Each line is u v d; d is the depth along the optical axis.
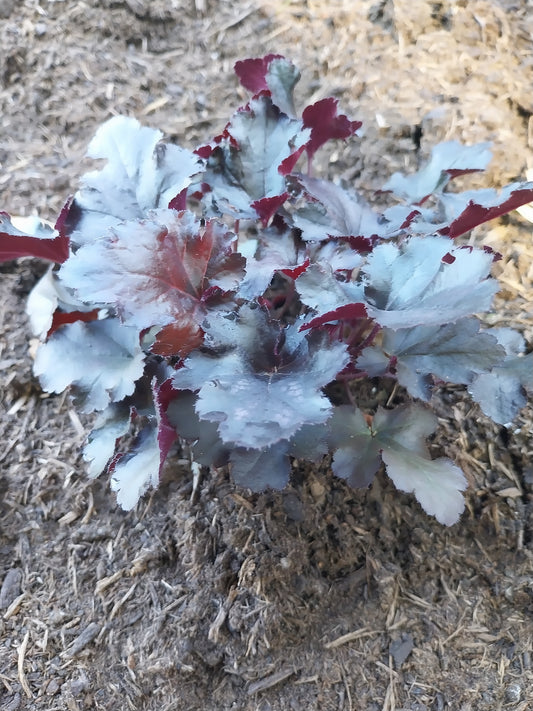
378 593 0.37
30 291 0.47
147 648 0.35
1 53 0.55
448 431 0.40
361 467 0.33
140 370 0.33
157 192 0.35
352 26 0.55
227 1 0.57
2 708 0.33
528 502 0.39
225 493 0.38
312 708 0.34
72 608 0.36
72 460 0.41
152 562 0.37
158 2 0.57
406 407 0.34
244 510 0.37
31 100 0.54
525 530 0.38
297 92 0.52
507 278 0.44
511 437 0.40
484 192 0.39
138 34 0.57
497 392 0.35
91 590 0.37
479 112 0.50
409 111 0.50
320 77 0.53
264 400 0.27
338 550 0.38
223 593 0.36
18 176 0.50
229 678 0.34
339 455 0.33
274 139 0.38
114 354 0.35
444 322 0.26
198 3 0.57
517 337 0.38
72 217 0.35
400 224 0.37
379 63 0.53
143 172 0.36
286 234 0.37
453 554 0.38
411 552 0.38
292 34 0.55
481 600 0.37
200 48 0.56
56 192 0.49
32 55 0.55
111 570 0.37
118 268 0.29
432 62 0.53
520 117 0.52
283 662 0.35
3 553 0.38
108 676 0.34
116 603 0.36
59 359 0.35
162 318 0.29
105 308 0.38
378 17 0.55
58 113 0.53
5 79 0.55
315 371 0.29
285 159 0.36
